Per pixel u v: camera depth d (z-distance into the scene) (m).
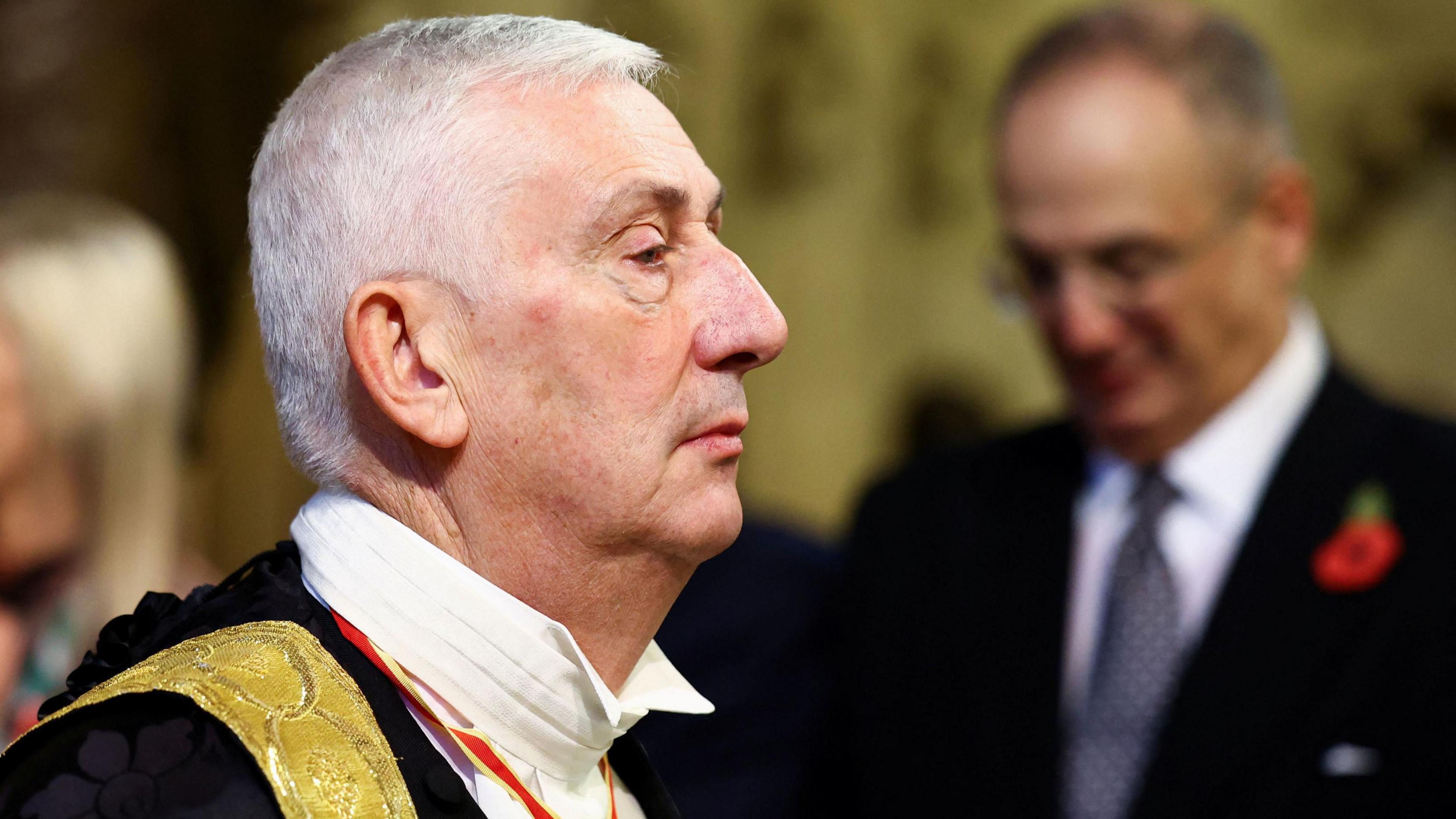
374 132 3.68
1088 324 7.08
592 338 3.62
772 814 7.74
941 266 23.78
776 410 21.23
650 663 4.12
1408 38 24.23
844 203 21.47
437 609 3.56
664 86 4.06
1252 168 7.14
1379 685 6.70
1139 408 7.21
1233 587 6.97
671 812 4.18
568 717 3.65
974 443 8.42
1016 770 7.21
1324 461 7.16
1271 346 7.31
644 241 3.72
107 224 6.99
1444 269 25.41
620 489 3.64
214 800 3.00
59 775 3.04
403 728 3.38
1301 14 24.23
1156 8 7.59
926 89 23.12
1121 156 6.95
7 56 14.69
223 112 16.30
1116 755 7.04
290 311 3.75
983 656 7.51
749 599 8.10
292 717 3.16
